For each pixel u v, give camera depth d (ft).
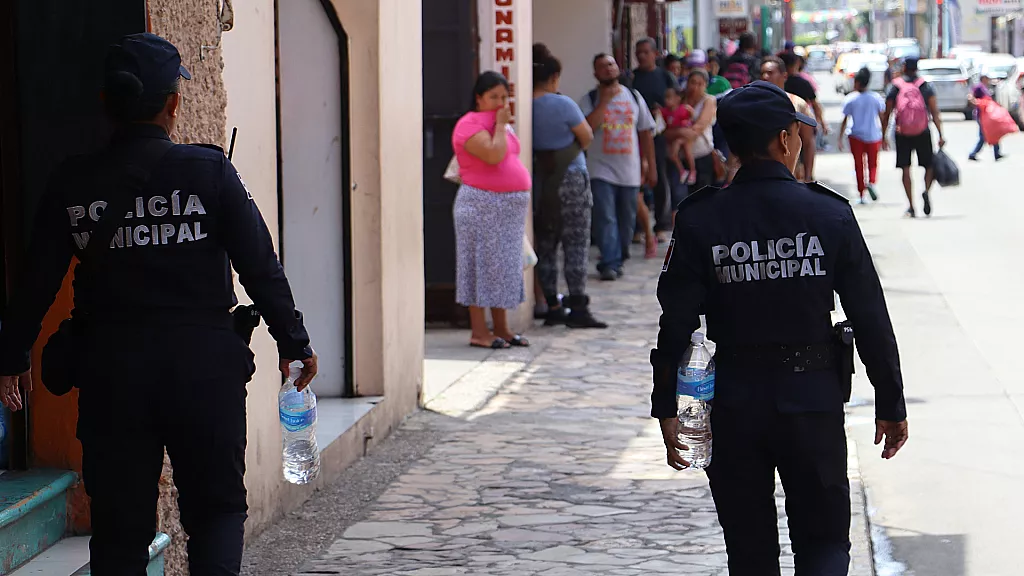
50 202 14.58
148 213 14.43
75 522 18.26
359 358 29.78
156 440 14.70
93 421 14.51
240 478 15.07
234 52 21.27
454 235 44.34
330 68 29.09
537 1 61.98
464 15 42.70
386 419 29.99
